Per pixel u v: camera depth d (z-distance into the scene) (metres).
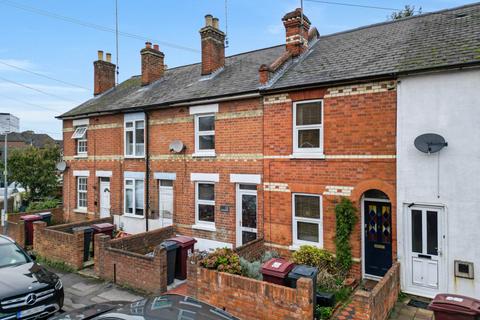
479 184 7.20
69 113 17.05
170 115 12.98
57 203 19.98
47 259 11.58
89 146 16.09
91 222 13.89
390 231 8.97
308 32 12.60
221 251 7.99
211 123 11.99
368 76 8.52
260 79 10.62
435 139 7.55
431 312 7.11
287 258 10.01
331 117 9.30
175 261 9.62
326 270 8.80
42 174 22.48
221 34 14.20
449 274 7.49
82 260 10.84
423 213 7.89
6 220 14.70
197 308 4.53
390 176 8.43
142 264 9.05
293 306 6.25
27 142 45.03
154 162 13.48
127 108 14.00
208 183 12.07
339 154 9.17
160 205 13.41
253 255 9.92
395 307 7.36
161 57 16.80
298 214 10.05
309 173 9.66
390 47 9.73
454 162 7.46
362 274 9.06
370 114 8.71
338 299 7.54
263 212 10.54
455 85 7.48
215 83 12.81
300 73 10.45
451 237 7.48
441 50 8.29
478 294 7.19
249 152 10.88
